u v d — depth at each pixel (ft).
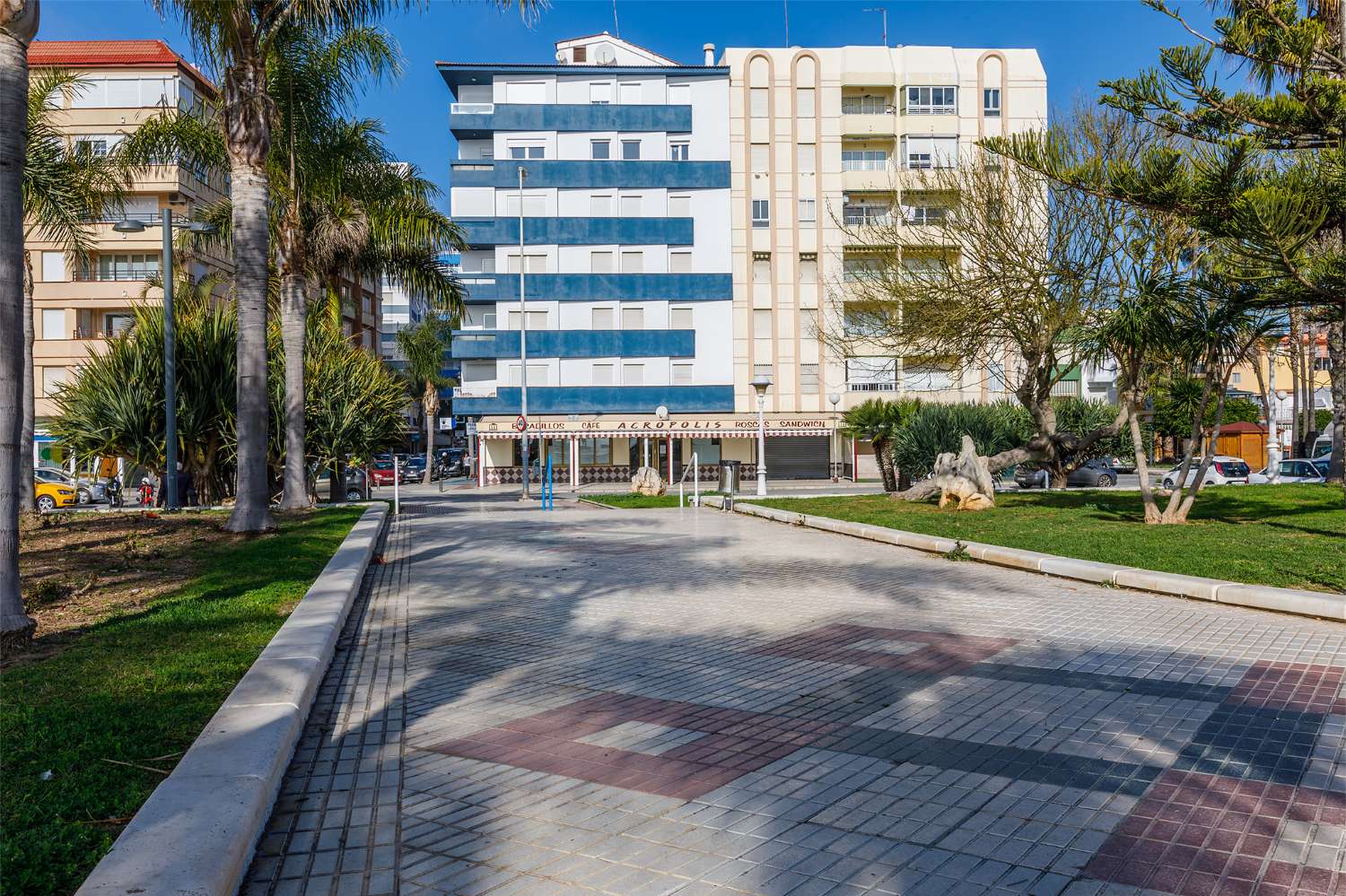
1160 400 165.07
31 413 60.03
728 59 153.79
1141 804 13.15
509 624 27.27
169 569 31.99
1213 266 43.21
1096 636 24.68
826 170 152.35
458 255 153.38
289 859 11.54
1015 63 151.94
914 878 10.94
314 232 72.69
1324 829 12.17
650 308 152.56
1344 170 33.53
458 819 12.87
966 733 16.58
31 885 9.66
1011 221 64.80
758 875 11.05
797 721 17.48
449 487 144.87
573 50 166.71
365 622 27.71
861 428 94.02
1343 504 55.36
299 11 46.16
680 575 36.94
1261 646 23.15
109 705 16.15
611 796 13.70
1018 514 55.36
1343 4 37.35
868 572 37.40
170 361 60.75
